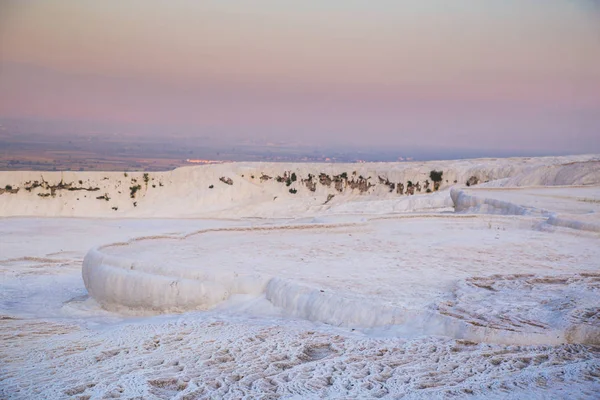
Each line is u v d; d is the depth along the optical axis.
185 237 16.33
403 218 20.16
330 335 8.45
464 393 5.88
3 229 26.08
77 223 28.47
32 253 21.03
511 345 7.56
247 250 14.68
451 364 6.84
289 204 45.25
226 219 31.39
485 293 10.02
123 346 7.97
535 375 6.37
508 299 9.59
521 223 19.16
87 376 6.58
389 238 16.77
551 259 13.62
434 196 39.16
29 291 14.48
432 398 5.76
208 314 10.31
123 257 12.38
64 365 7.08
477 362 6.90
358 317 9.16
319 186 47.72
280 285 10.69
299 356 7.45
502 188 28.47
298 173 48.50
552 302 9.31
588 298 9.42
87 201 44.81
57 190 45.19
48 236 24.67
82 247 22.47
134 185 46.84
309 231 17.80
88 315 11.49
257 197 46.78
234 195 46.78
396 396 5.84
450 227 18.86
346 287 10.60
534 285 10.73
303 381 6.34
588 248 15.09
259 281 11.13
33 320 10.60
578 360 6.95
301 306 10.05
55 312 11.96
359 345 7.77
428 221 19.97
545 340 7.64
